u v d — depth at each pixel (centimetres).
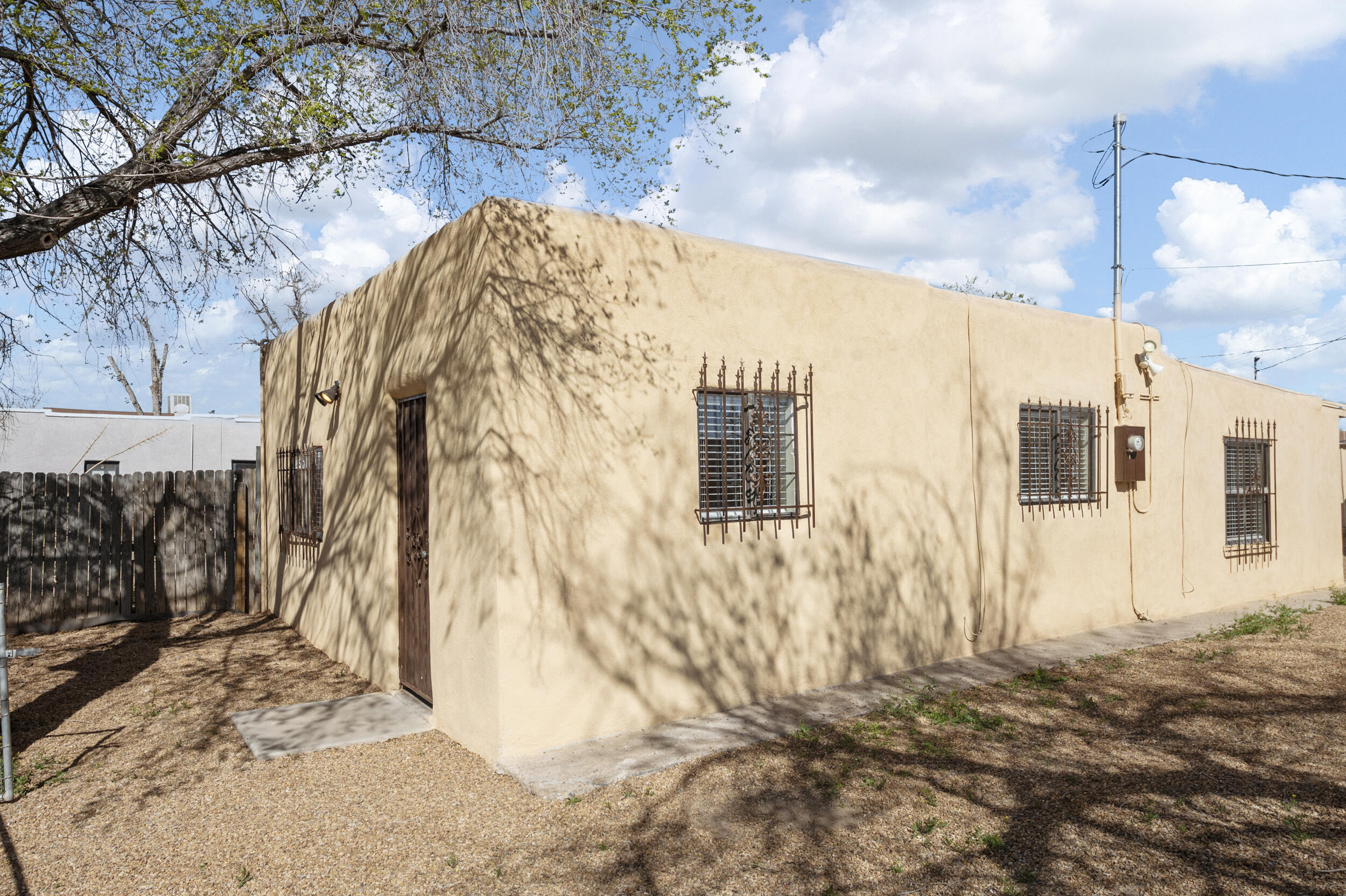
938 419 771
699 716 590
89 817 443
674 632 582
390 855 389
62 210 629
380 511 698
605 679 545
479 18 763
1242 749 512
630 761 497
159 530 1077
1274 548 1141
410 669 664
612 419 562
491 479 504
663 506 583
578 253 556
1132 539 955
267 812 444
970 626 786
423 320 612
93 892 361
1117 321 962
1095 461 925
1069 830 402
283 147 734
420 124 815
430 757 524
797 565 656
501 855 385
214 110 709
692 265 613
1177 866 364
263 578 1101
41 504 998
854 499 699
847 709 607
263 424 1109
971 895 343
